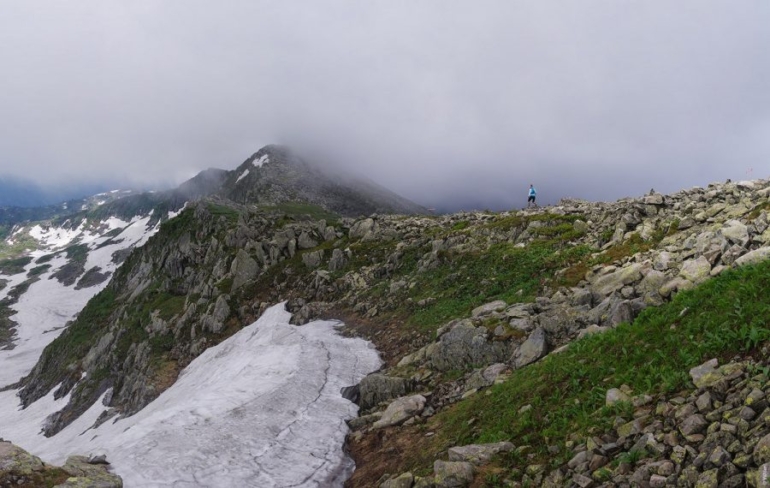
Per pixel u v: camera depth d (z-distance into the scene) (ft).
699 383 31.27
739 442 25.25
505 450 38.19
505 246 127.95
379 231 190.90
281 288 187.52
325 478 51.19
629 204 105.81
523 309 73.00
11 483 36.09
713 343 34.01
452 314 99.71
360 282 157.99
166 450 50.90
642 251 81.82
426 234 170.09
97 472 42.45
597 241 100.83
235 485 46.88
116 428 148.05
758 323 32.19
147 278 339.36
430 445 48.78
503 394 49.49
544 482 32.19
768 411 25.38
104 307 363.76
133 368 209.15
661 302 52.37
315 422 65.41
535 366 52.90
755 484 22.61
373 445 56.75
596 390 38.78
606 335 47.37
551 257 102.22
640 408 33.47
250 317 182.19
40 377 322.14
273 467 51.90
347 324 130.00
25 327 583.17
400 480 41.09
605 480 29.22
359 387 75.51
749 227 56.13
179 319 222.48
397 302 127.85
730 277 42.88
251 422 62.28
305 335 119.85
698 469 25.57
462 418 50.57
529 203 172.65
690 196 93.61
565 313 66.64
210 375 121.70
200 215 359.46
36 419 242.78
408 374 76.33
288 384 78.07
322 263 193.06
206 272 256.52
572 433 35.63
